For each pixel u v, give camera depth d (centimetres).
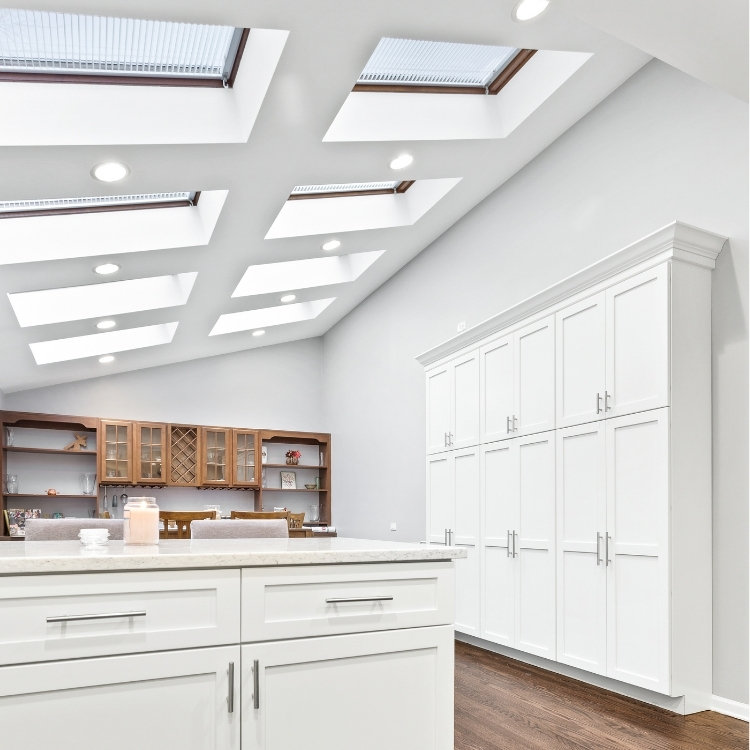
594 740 278
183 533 504
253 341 825
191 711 156
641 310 344
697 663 317
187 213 468
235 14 271
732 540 322
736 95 278
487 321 464
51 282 465
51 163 326
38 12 271
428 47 383
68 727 145
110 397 781
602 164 438
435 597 187
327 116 353
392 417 706
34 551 168
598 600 354
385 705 176
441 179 530
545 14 326
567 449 387
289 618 168
